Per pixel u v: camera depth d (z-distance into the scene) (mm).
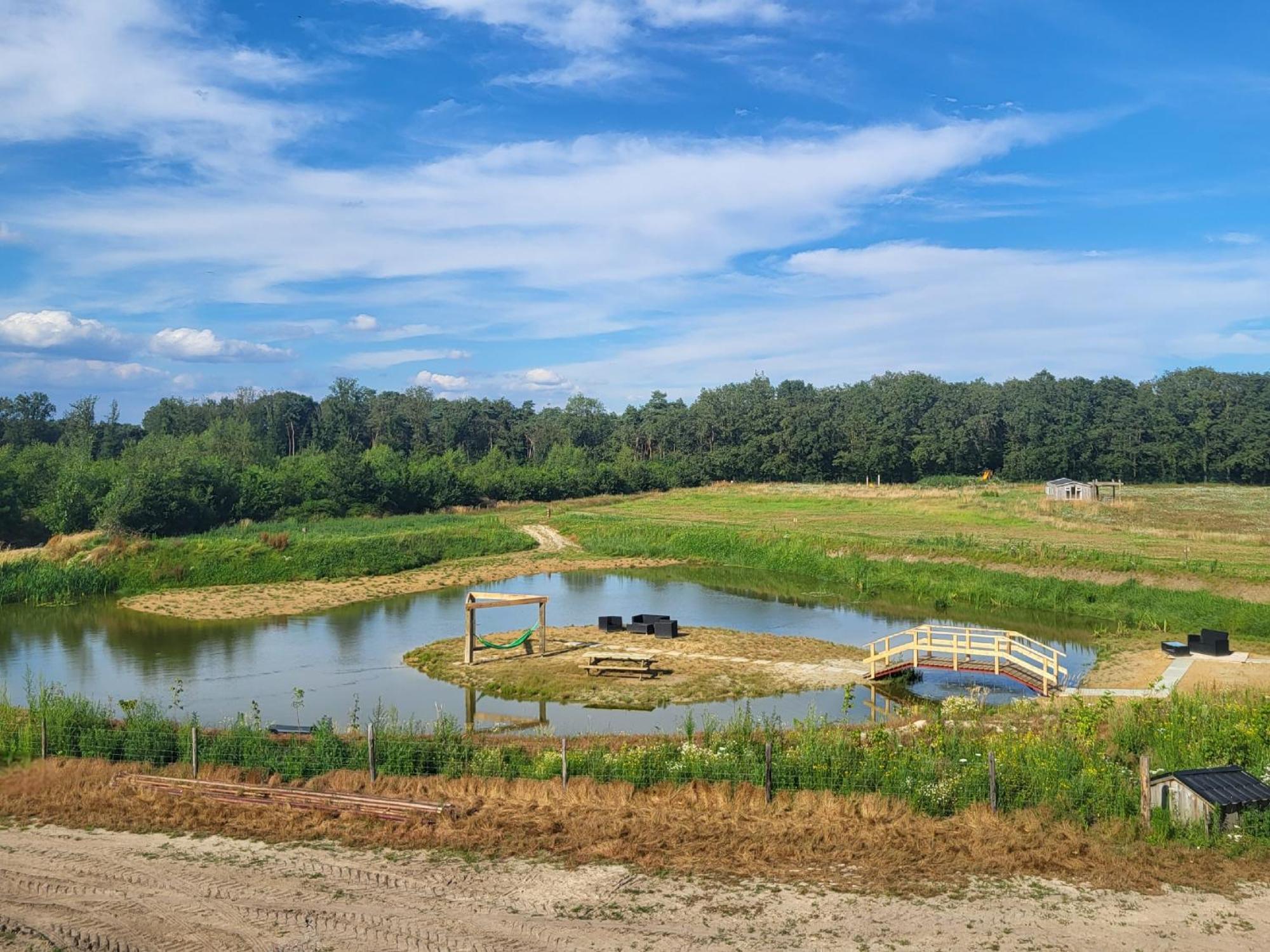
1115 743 22375
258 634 44938
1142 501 98375
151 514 72375
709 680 34750
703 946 13930
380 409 166625
